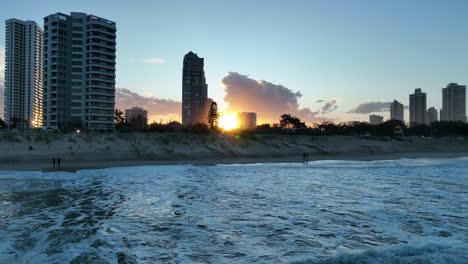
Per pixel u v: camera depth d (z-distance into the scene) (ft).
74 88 357.00
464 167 178.09
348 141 344.90
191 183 108.27
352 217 63.05
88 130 295.48
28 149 195.21
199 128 293.43
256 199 80.69
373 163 207.72
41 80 545.44
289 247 45.85
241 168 166.61
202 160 215.10
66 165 172.76
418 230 53.93
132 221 59.16
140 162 196.34
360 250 43.50
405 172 150.00
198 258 41.65
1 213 64.13
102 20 369.30
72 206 70.90
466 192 91.86
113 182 109.60
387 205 74.02
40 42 542.98
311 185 105.50
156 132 276.00
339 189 97.35
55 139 213.46
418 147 361.71
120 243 46.91
